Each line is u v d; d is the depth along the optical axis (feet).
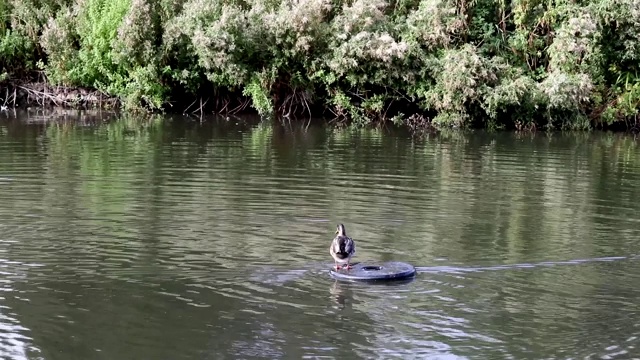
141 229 40.24
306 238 39.19
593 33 95.96
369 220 43.39
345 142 79.25
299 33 99.81
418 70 101.45
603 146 81.66
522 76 97.71
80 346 26.21
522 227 42.78
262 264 34.91
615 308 30.45
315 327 28.09
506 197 50.98
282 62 102.94
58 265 34.22
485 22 104.88
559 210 47.39
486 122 100.01
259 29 101.30
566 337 27.66
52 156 63.46
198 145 73.31
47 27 109.19
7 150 66.54
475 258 36.63
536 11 101.91
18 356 25.35
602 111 100.07
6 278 32.37
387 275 33.09
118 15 105.09
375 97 103.40
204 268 34.19
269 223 42.04
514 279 33.71
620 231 42.29
